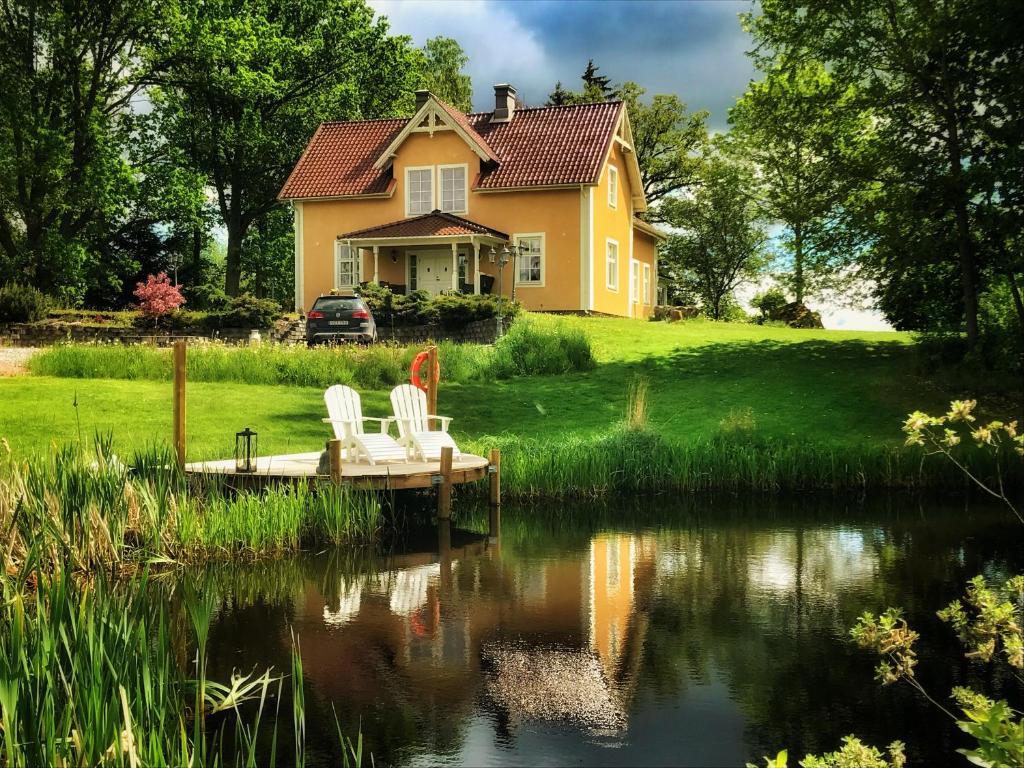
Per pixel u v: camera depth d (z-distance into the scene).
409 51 43.47
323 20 41.50
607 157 33.25
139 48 34.19
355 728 5.23
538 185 31.41
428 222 31.70
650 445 14.96
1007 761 2.89
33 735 3.89
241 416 16.70
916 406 18.45
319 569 9.27
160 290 27.52
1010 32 18.41
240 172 41.31
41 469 9.14
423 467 11.88
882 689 5.82
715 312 50.19
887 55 21.20
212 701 5.33
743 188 44.94
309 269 34.16
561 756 4.84
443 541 10.80
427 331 26.41
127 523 9.29
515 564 9.54
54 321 26.84
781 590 8.35
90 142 33.16
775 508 13.06
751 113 25.06
